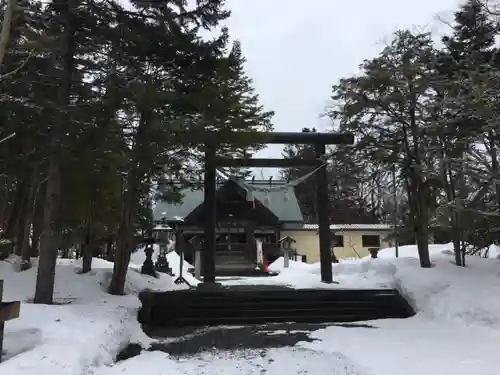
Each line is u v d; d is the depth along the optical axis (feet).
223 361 19.99
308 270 57.31
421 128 36.99
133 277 41.63
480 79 29.99
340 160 42.93
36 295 26.25
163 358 20.52
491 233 36.76
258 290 36.99
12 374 13.38
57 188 27.53
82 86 28.68
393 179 44.37
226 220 88.02
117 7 29.84
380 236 96.58
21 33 27.61
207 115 30.45
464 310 27.99
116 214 43.45
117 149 27.99
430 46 38.42
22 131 27.91
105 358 18.85
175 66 32.22
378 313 33.71
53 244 26.99
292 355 20.89
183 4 30.94
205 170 38.78
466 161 31.19
